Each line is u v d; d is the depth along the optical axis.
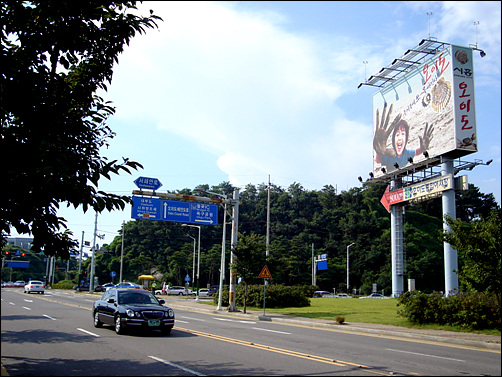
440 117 36.72
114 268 90.19
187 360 10.61
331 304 35.78
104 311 16.39
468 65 36.03
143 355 11.21
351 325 20.38
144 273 89.00
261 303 33.75
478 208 95.69
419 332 17.64
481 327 17.88
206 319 23.34
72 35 7.10
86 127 7.46
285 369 9.68
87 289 69.25
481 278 15.81
